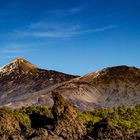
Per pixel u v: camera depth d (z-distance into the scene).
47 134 83.81
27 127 87.31
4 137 82.06
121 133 87.38
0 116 85.12
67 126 87.38
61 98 90.56
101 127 87.81
